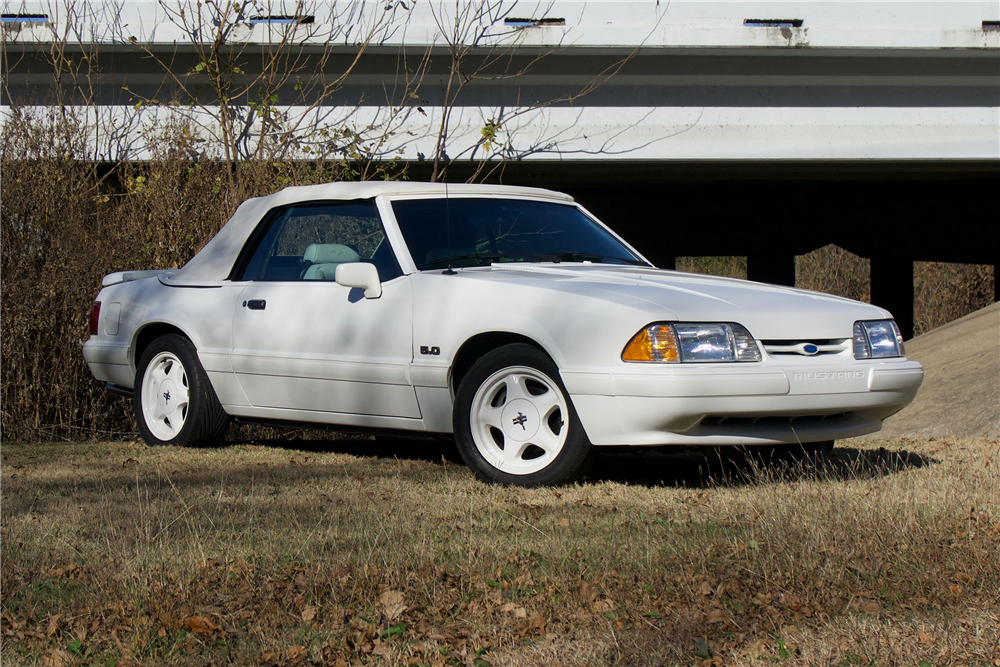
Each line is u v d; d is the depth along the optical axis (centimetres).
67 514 445
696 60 1335
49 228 828
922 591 331
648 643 286
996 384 934
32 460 638
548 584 332
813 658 278
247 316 630
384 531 398
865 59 1350
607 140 1345
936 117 1398
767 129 1371
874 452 642
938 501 440
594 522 422
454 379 545
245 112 1272
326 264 607
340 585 329
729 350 479
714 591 328
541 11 1279
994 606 318
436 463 602
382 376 557
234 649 285
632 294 497
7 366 782
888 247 2469
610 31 1277
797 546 362
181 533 405
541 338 498
